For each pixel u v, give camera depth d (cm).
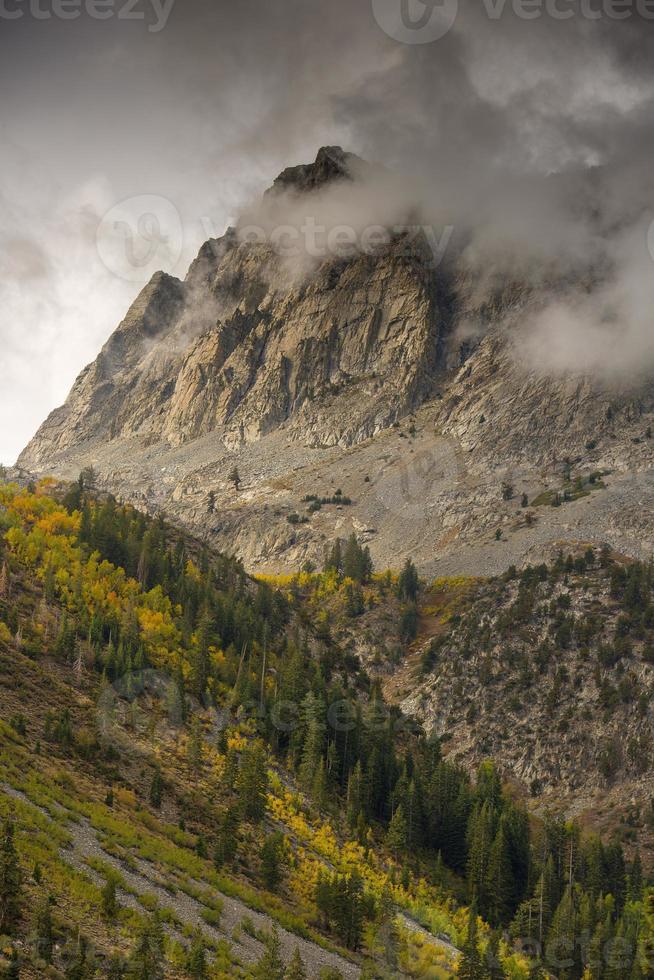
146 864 8638
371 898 10388
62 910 6431
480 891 13875
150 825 10088
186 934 7306
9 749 10050
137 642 15225
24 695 11888
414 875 13438
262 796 12144
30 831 7694
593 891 15475
